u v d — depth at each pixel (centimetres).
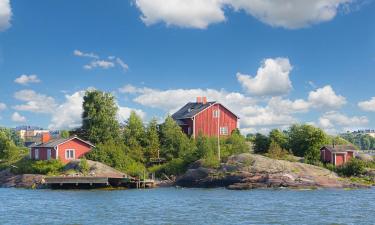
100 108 8619
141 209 4397
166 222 3647
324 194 5697
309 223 3559
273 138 8225
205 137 7975
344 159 7862
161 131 8506
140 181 6831
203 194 5800
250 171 6662
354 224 3516
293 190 6244
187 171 7106
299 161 7550
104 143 8206
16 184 7200
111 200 5175
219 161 7056
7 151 9656
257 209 4334
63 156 7750
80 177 6538
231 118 9506
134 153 8119
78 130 8744
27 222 3691
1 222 3700
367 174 7294
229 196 5525
